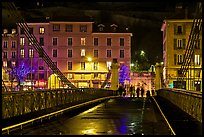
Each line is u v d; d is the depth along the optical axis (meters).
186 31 84.00
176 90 28.03
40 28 98.44
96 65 99.06
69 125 19.91
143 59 128.25
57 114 25.11
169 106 31.16
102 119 23.55
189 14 85.31
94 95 45.25
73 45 98.75
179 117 21.84
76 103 33.66
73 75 98.62
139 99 53.19
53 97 24.97
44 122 21.19
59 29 98.56
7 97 16.47
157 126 19.56
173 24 84.38
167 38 84.25
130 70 99.06
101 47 99.25
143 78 96.31
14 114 17.23
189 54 32.31
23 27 34.84
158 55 131.38
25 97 18.88
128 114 27.42
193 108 18.92
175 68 83.19
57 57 98.38
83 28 99.06
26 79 94.81
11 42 99.12
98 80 98.31
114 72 66.94
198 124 17.12
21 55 98.06
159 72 67.19
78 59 98.75
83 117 24.89
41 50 39.28
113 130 17.77
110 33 99.25
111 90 62.44
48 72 95.88
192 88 47.00
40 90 21.58
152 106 37.22
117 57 99.38
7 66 97.75
